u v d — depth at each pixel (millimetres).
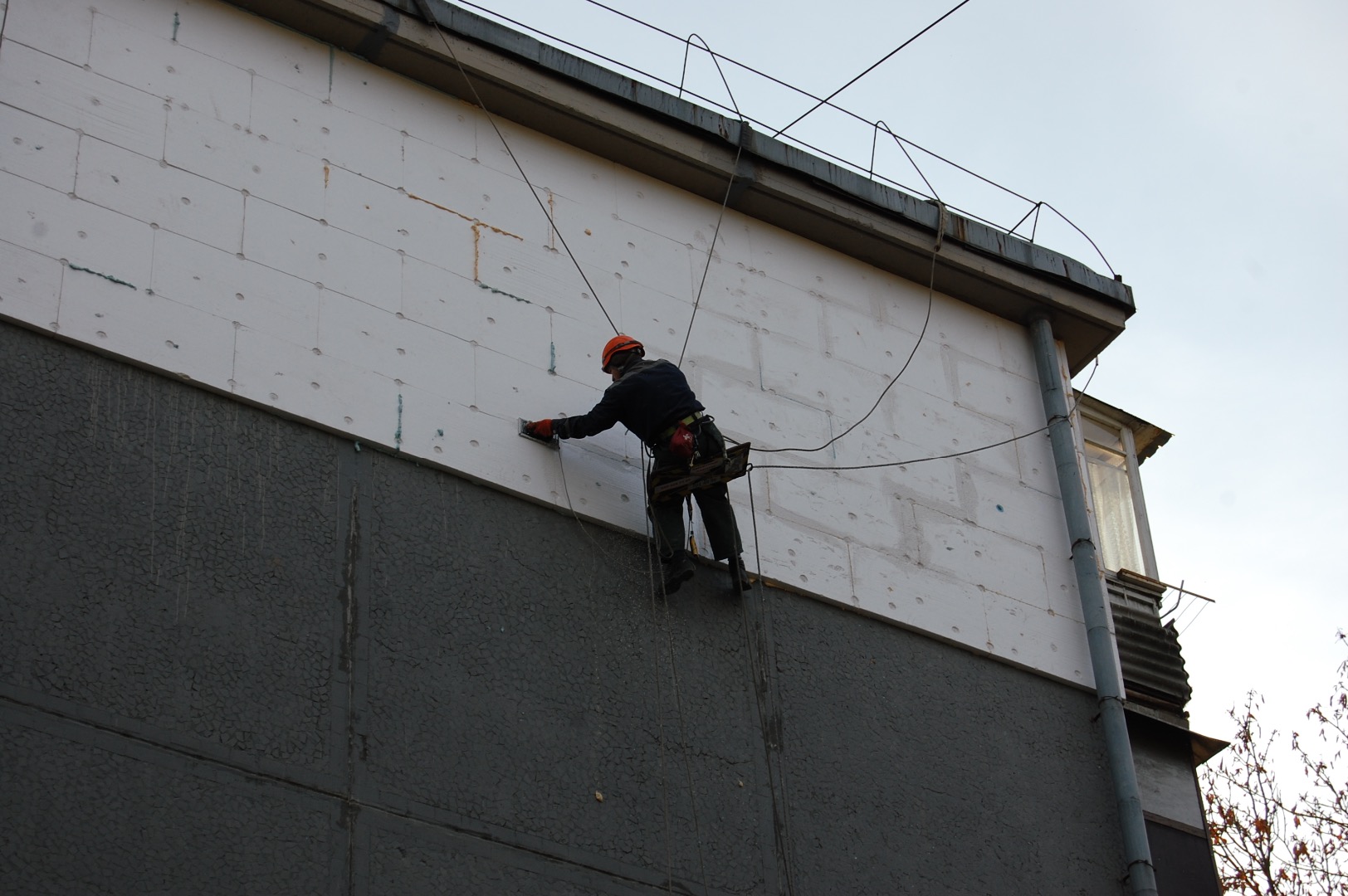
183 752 7695
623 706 9148
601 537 9695
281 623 8312
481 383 9797
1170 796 11016
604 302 10656
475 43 10758
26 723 7414
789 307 11508
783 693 9766
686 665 9523
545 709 8859
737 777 9273
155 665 7859
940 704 10320
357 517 8891
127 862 7305
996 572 11172
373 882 7832
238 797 7707
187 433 8641
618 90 11133
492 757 8523
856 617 10383
